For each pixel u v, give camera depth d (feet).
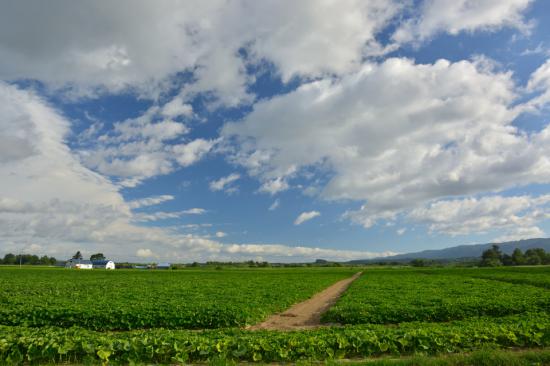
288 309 106.73
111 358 44.19
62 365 43.27
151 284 179.63
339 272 345.51
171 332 56.95
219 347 44.91
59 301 98.17
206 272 343.67
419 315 78.13
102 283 184.03
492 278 220.23
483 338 48.98
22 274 265.75
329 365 38.32
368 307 85.25
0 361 43.73
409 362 37.88
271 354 44.73
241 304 94.22
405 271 340.80
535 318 64.80
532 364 36.88
